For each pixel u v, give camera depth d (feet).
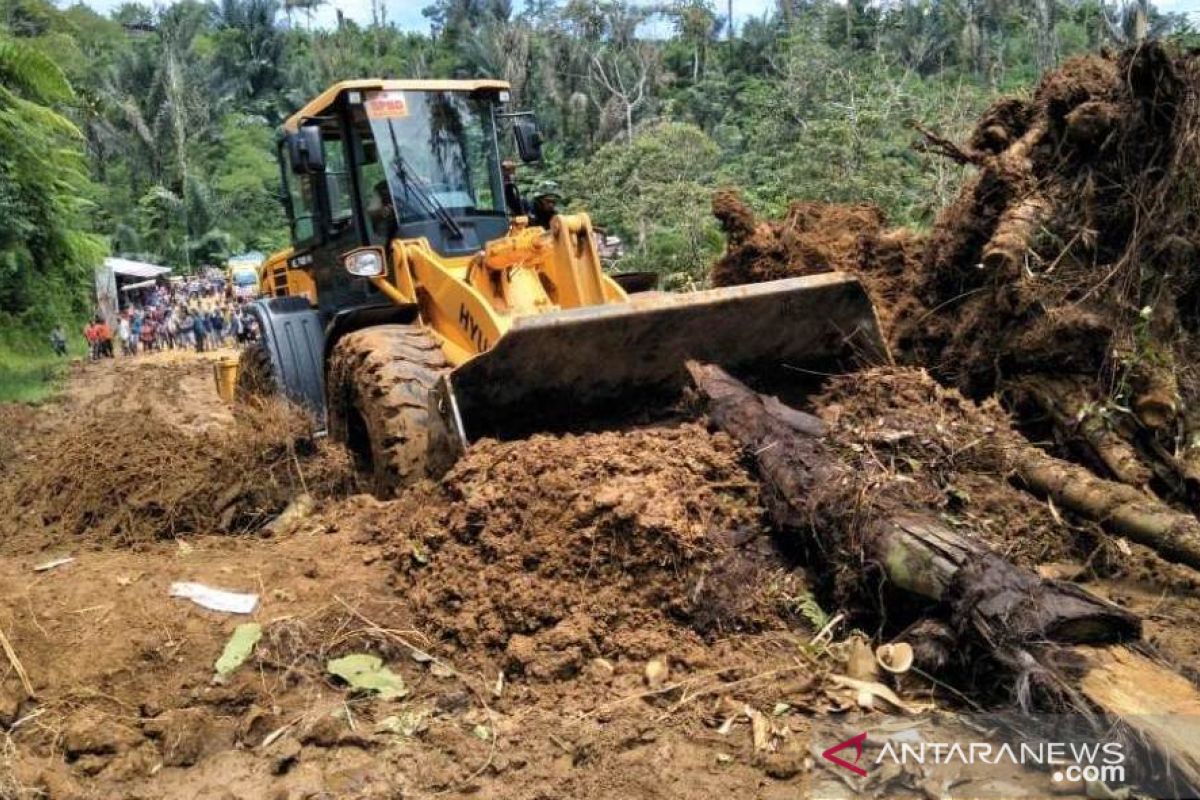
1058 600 11.21
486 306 17.52
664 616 13.09
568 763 10.89
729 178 75.05
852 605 13.05
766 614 13.15
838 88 73.87
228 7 196.03
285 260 27.63
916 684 11.70
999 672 11.09
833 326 18.03
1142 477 16.30
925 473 14.88
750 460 14.97
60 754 11.55
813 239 22.79
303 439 20.03
